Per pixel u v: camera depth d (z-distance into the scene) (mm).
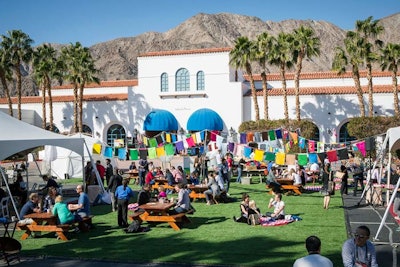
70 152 32594
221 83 46844
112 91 54469
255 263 10688
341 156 18516
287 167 28203
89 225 15172
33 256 11812
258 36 44375
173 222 14797
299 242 12734
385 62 42312
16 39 48969
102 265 10898
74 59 47812
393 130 14234
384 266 10414
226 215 17359
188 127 45375
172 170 24266
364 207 18859
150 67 48812
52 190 16266
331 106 44906
